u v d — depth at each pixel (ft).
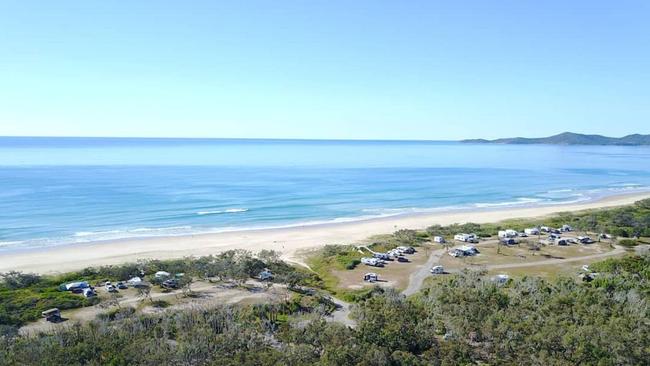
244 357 132.98
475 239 321.32
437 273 248.73
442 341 149.07
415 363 131.13
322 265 269.85
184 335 146.72
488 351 142.20
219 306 179.01
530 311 163.94
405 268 259.80
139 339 144.77
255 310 180.75
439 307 171.63
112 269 242.58
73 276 238.68
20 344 142.00
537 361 134.10
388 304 175.22
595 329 144.05
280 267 254.47
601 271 236.02
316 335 148.46
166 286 218.79
